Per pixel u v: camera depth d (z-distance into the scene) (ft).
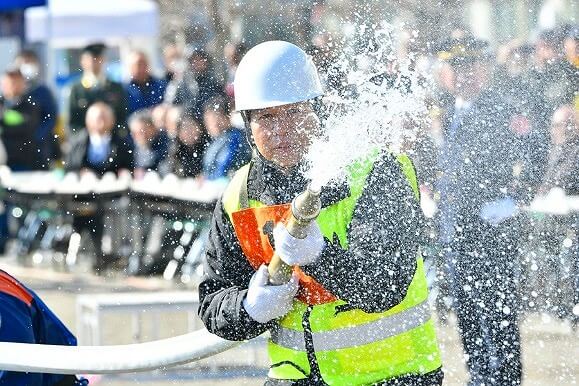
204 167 70.95
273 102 25.39
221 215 26.20
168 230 75.72
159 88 79.71
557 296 47.85
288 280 25.08
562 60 46.14
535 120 43.91
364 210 24.88
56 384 29.40
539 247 46.21
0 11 97.19
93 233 79.25
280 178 25.73
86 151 80.38
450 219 41.39
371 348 25.52
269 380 26.50
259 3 78.18
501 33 56.34
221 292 26.30
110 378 50.08
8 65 109.81
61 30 97.40
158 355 27.12
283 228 24.75
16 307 27.76
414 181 25.63
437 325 49.06
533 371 46.60
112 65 102.06
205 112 73.15
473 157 41.83
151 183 74.28
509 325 39.68
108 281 75.72
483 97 42.63
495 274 40.52
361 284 24.79
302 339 25.82
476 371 39.65
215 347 27.09
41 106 90.38
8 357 26.84
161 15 99.04
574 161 44.55
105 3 97.14
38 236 87.76
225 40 88.02
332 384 25.63
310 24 70.95
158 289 71.56
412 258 24.93
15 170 90.17
